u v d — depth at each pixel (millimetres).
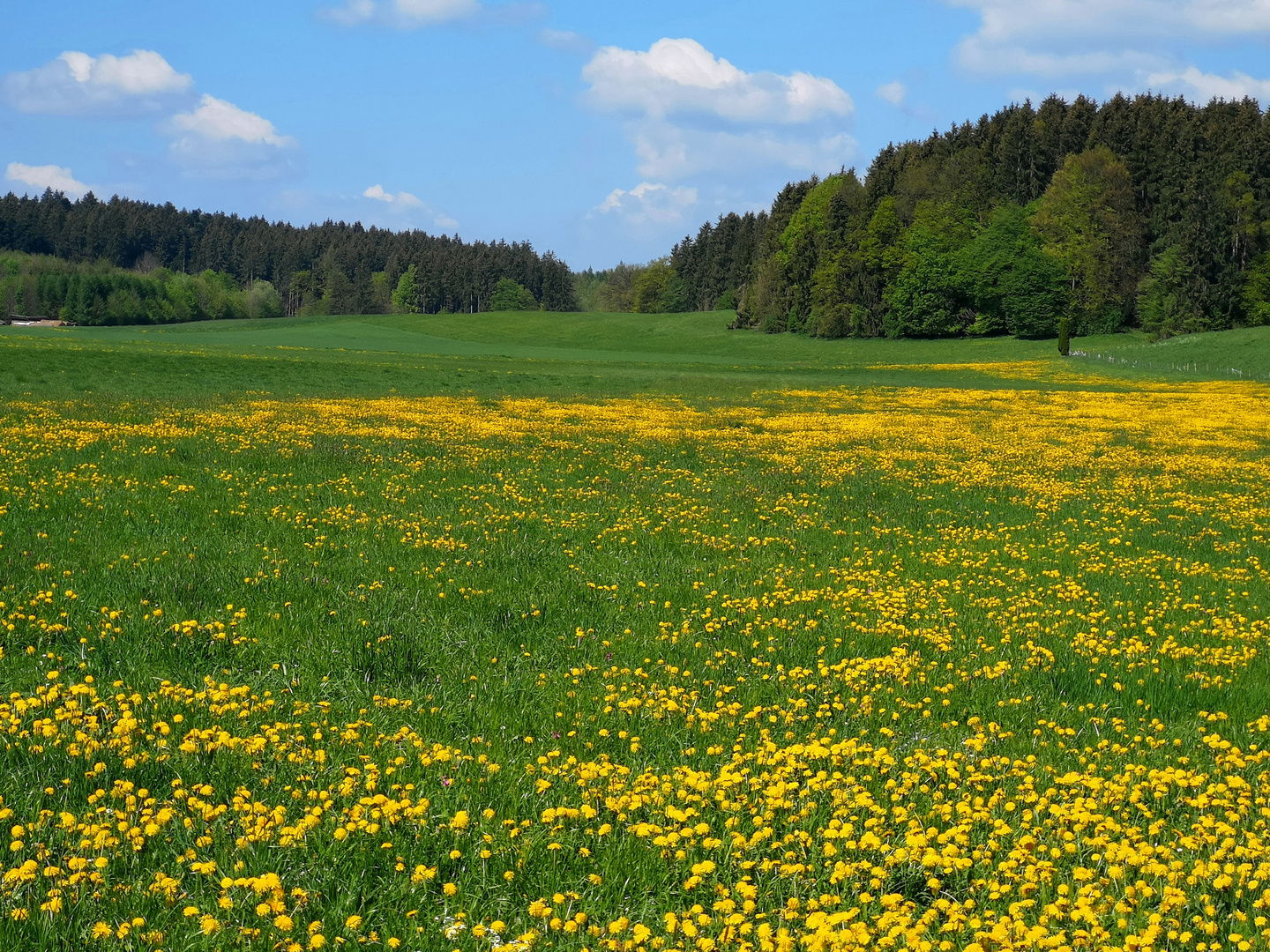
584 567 12578
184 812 5359
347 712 7285
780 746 7027
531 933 4324
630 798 5625
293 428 26703
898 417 38812
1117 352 89750
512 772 6258
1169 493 22047
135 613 9156
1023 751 7195
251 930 4254
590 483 20156
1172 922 4555
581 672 8492
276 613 9547
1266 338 82438
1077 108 129375
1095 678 8969
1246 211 107625
